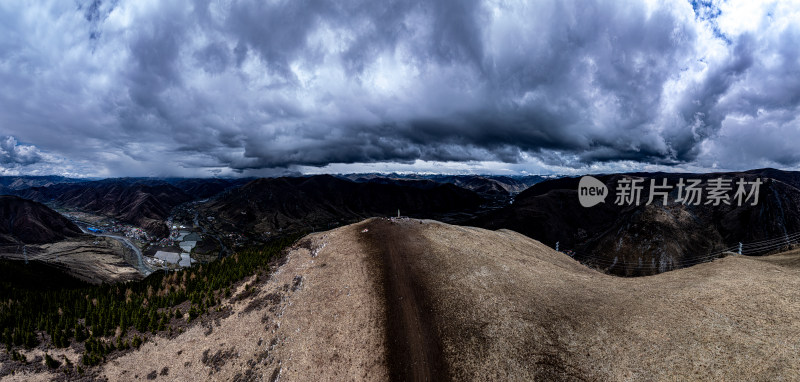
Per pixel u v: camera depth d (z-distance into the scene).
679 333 26.16
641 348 25.61
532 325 30.16
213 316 35.44
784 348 22.72
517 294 35.66
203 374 27.89
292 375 27.17
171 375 27.88
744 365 22.20
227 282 42.59
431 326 31.28
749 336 24.38
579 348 26.89
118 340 31.02
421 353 28.25
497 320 31.28
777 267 36.78
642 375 23.47
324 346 29.66
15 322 34.41
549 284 38.44
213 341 31.41
